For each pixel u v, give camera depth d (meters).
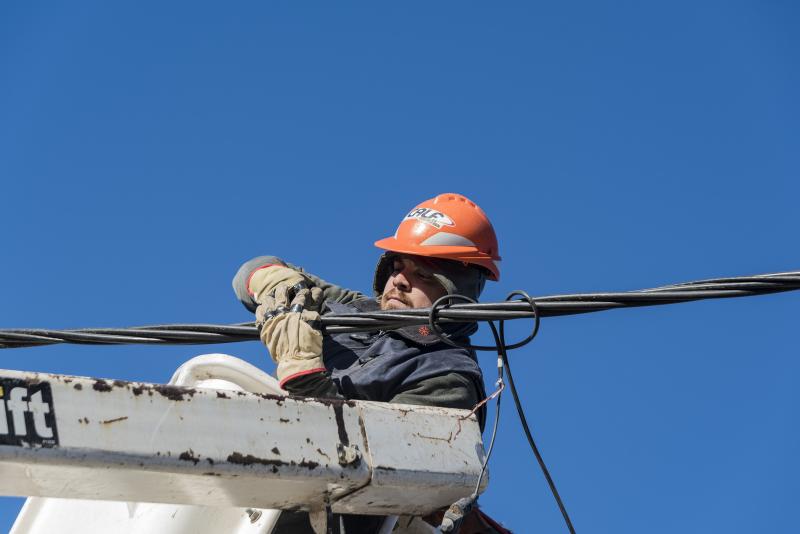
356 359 8.53
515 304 7.79
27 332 8.25
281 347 7.66
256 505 6.69
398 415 6.76
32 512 8.12
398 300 8.97
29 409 5.61
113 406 5.83
